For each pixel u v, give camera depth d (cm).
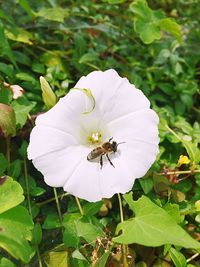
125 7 21
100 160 12
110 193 12
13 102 15
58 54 18
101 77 13
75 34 18
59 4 20
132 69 18
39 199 14
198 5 22
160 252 14
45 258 13
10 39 17
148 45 20
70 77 17
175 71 18
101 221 14
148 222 12
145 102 13
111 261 13
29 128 15
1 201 12
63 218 13
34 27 19
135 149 12
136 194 15
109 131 13
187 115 18
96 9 20
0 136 14
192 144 15
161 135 16
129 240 11
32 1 20
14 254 11
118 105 13
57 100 14
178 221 13
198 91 18
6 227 11
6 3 19
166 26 17
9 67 16
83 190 12
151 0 22
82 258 12
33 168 15
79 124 13
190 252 14
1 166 14
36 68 17
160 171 15
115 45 19
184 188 15
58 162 12
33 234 13
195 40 20
